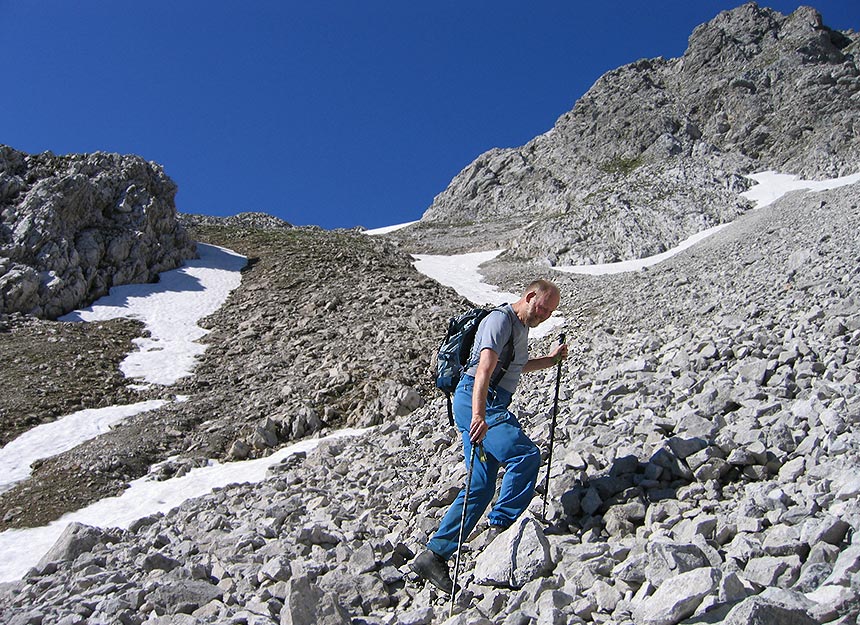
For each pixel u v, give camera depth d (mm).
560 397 12438
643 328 21578
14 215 41562
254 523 10383
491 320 6422
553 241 72875
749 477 6828
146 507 17656
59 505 18891
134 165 49281
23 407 26609
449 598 6047
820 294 13617
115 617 6266
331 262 50156
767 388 8648
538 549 5801
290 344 33438
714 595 4340
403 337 32219
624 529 6441
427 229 123062
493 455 6355
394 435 16031
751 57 139125
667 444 7203
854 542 4621
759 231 48469
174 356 33344
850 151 91062
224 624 5816
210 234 59562
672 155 122688
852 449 6355
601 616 4863
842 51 137000
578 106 149000
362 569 6863
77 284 39875
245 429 23594
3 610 7148
